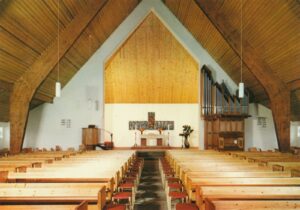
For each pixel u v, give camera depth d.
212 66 17.00
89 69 16.98
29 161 8.59
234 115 15.42
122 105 21.59
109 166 7.51
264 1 10.00
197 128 21.70
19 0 9.00
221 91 15.68
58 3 10.71
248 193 4.58
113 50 16.95
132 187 7.02
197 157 9.90
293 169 7.02
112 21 15.64
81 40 14.16
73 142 16.88
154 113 21.66
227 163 7.83
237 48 12.63
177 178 8.05
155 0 16.88
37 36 11.24
